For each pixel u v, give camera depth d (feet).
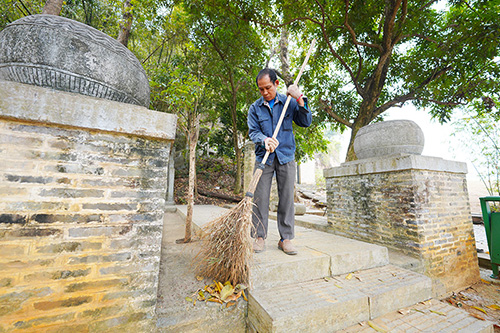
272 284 5.60
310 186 41.91
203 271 6.18
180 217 17.48
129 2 11.60
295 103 6.87
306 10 19.19
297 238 8.79
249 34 21.86
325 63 25.59
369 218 10.40
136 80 5.32
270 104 6.79
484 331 4.88
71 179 4.10
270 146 5.94
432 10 20.20
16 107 3.68
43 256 3.83
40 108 3.83
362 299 5.21
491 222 10.05
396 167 9.15
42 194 3.90
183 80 10.10
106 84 4.72
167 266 6.84
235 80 27.99
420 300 6.20
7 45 4.27
